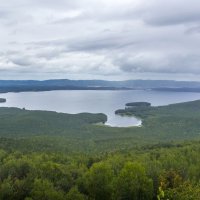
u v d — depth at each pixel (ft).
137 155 403.95
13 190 223.30
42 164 290.15
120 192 220.43
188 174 278.46
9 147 475.72
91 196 231.50
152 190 221.46
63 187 241.76
